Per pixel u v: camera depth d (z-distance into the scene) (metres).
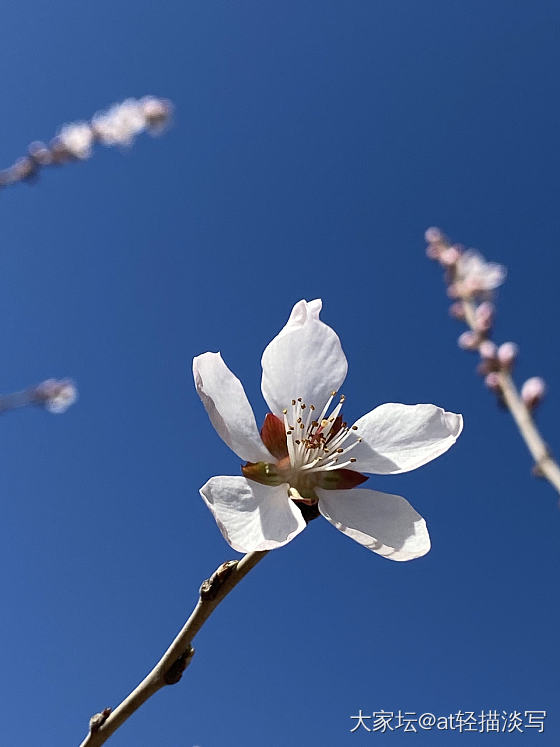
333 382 0.11
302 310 0.12
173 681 0.09
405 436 0.11
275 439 0.11
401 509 0.11
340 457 0.11
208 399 0.11
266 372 0.11
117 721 0.09
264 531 0.10
